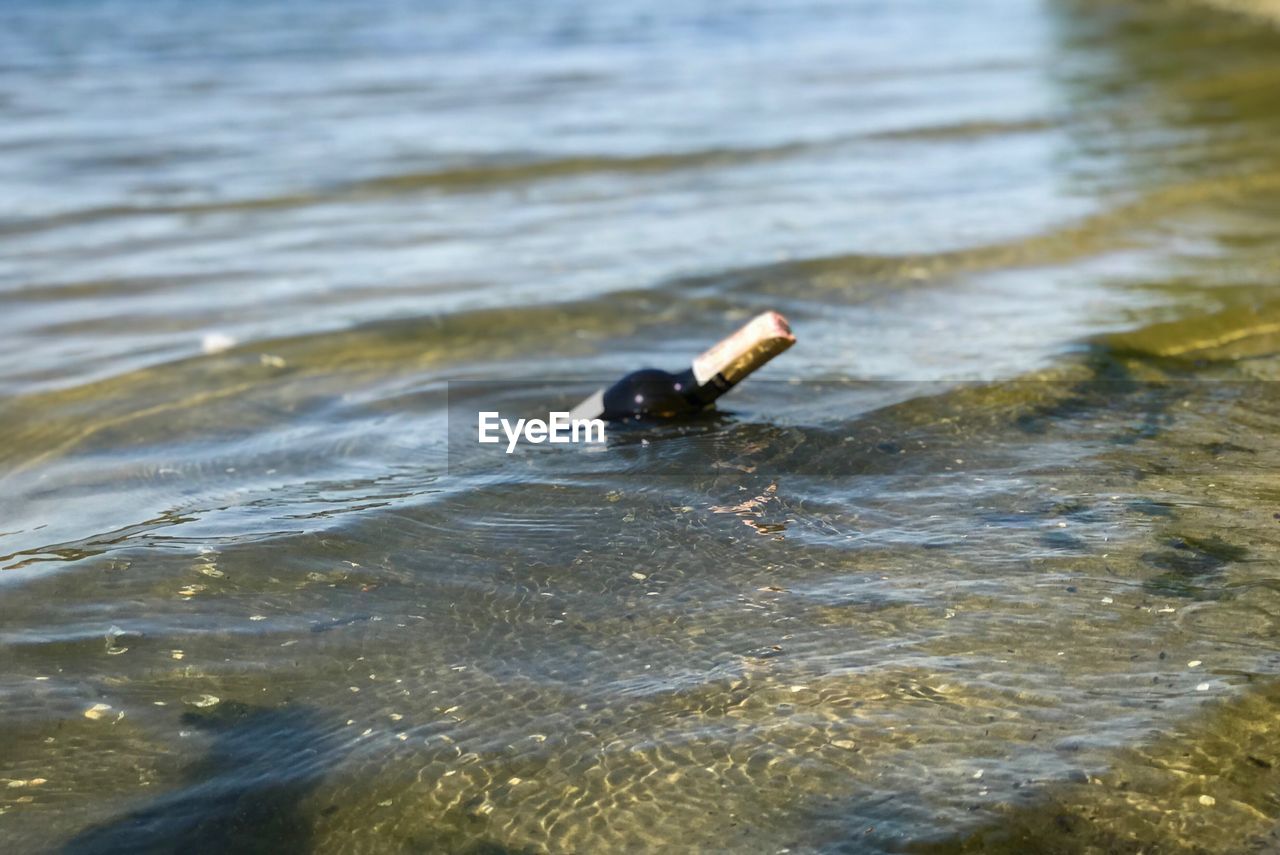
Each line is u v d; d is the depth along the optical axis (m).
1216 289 2.99
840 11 9.25
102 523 2.45
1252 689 2.19
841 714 2.19
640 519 2.43
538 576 2.35
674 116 4.90
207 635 2.29
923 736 2.17
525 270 3.15
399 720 2.20
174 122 4.89
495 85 5.84
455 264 3.19
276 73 6.32
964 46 7.03
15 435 2.63
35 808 2.14
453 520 2.44
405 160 4.09
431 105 5.27
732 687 2.22
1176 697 2.19
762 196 3.58
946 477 2.48
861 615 2.29
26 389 2.74
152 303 3.03
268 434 2.63
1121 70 5.89
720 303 2.99
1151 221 3.36
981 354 2.77
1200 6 8.09
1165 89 5.30
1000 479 2.48
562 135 4.51
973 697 2.20
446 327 2.92
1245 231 3.29
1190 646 2.24
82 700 2.23
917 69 6.17
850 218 3.42
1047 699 2.19
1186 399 2.63
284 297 3.05
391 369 2.79
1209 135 4.31
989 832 2.10
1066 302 2.96
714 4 9.89
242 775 2.16
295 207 3.54
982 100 5.16
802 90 5.57
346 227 3.41
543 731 2.19
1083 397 2.64
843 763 2.15
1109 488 2.45
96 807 2.14
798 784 2.14
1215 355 2.76
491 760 2.17
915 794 2.12
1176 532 2.38
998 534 2.39
